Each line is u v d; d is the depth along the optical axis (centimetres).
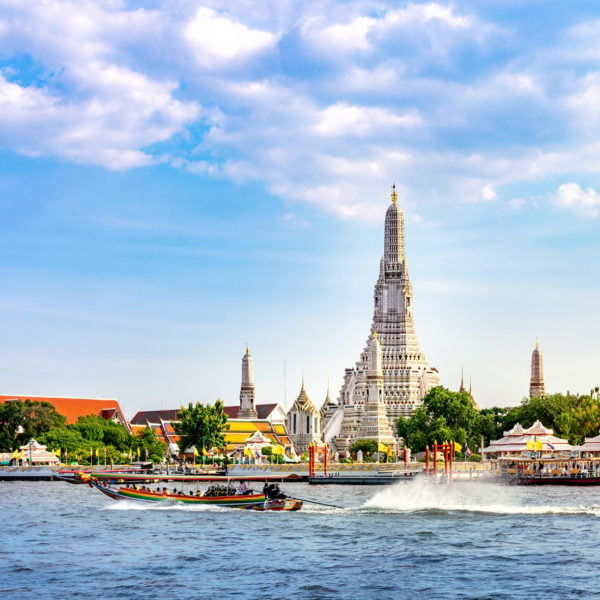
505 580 7931
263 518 11944
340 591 7600
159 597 7419
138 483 19025
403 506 13250
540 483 19225
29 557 9088
